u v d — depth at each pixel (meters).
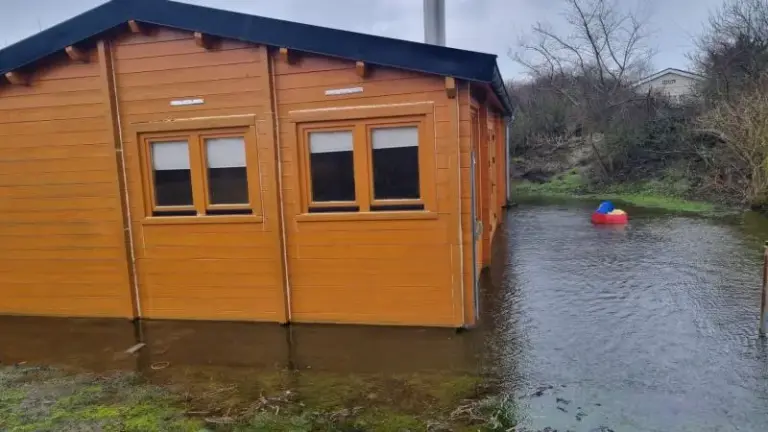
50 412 3.80
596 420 3.41
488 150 8.13
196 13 5.16
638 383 3.91
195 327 5.58
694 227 10.37
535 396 3.77
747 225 10.42
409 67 4.79
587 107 21.05
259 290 5.61
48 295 6.09
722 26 19.30
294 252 5.49
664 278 6.69
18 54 5.52
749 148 12.62
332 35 4.93
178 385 4.23
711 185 14.20
